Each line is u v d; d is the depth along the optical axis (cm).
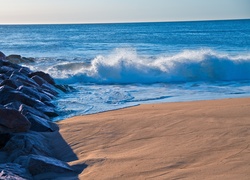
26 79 1330
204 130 722
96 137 755
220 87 1486
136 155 617
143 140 705
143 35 7600
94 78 1733
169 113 915
